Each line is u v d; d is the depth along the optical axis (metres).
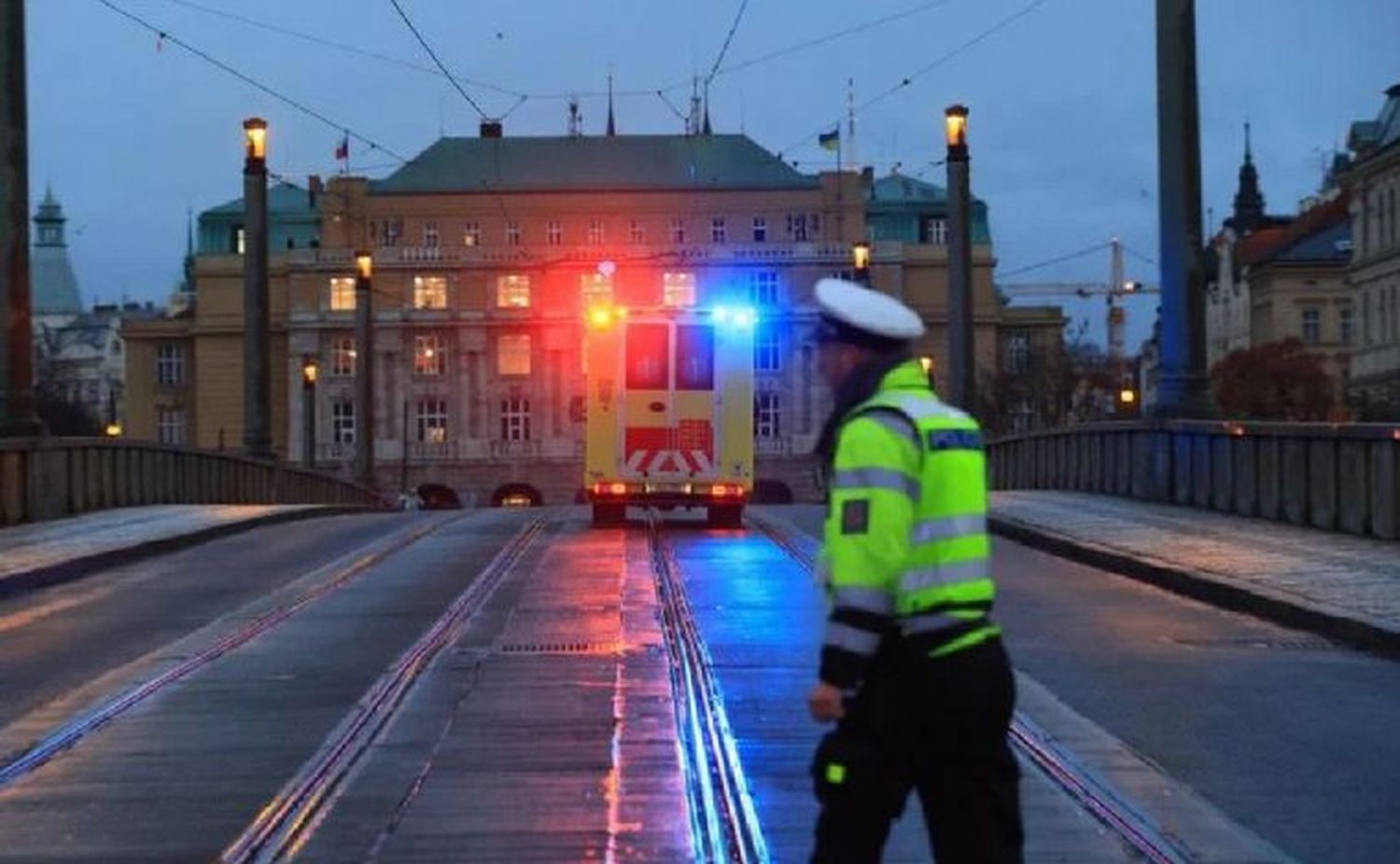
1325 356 97.50
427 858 7.44
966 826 5.11
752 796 8.52
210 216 112.50
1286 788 8.77
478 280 102.81
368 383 48.50
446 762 9.37
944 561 5.01
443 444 102.69
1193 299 24.88
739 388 27.16
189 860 7.55
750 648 13.40
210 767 9.39
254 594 17.70
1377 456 19.47
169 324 112.94
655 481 26.98
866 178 111.62
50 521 25.08
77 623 15.51
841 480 4.97
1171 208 24.69
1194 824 7.95
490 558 21.30
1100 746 9.65
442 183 104.38
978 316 107.88
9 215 23.75
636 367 27.09
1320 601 14.58
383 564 20.67
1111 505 25.70
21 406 24.36
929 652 5.00
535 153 105.44
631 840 7.71
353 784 8.90
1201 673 12.21
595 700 11.20
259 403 35.41
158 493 30.44
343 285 104.19
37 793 8.83
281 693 11.69
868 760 5.06
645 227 102.88
